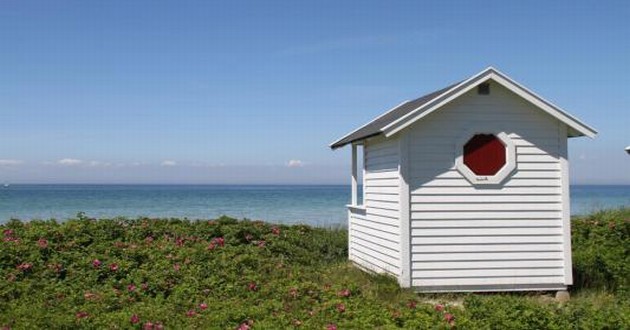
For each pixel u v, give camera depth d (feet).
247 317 32.73
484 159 42.45
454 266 41.68
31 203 229.86
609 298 40.73
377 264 46.80
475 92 42.42
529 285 42.29
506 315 32.32
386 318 32.40
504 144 42.65
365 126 54.24
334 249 59.72
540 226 42.65
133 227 52.39
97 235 47.96
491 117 42.55
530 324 31.76
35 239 45.85
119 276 40.78
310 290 38.04
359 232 52.11
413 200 41.70
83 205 217.15
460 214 41.91
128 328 30.76
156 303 36.09
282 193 405.80
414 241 41.57
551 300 40.32
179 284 39.42
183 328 31.09
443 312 33.53
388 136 41.16
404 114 42.86
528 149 42.86
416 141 41.83
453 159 42.11
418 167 41.78
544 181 42.88
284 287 38.96
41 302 35.12
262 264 45.27
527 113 42.96
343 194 374.63
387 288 40.11
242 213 172.86
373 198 47.85
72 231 47.65
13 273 39.68
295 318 32.55
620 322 31.53
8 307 34.45
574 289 44.09
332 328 30.25
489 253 42.04
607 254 49.65
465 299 36.55
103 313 33.40
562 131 43.27
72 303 35.29
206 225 55.62
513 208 42.42
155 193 375.66
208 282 39.52
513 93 42.65
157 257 43.78
